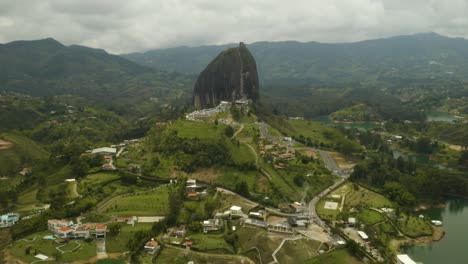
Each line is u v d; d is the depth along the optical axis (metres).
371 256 171.12
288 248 175.25
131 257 163.88
